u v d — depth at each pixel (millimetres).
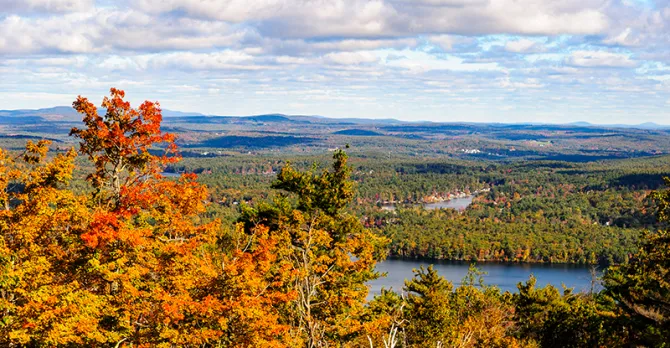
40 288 18234
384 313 26828
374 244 29359
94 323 17000
